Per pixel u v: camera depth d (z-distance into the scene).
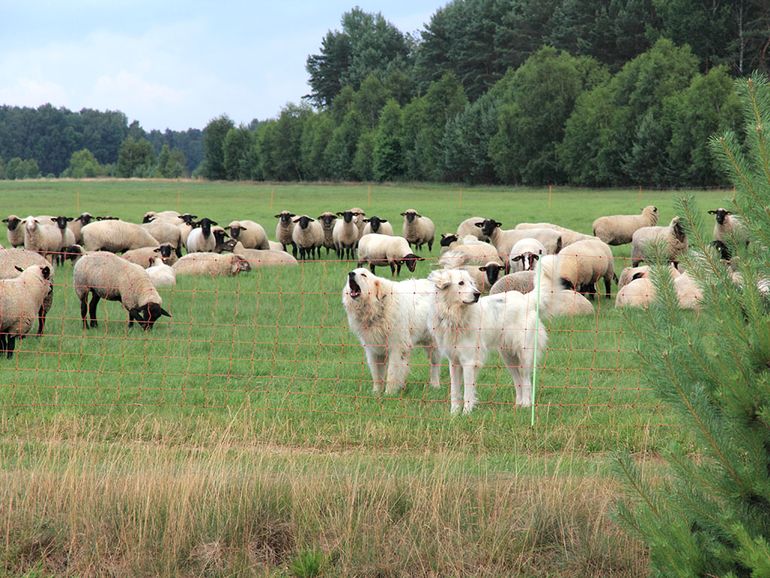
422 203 63.75
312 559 6.51
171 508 6.91
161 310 15.71
